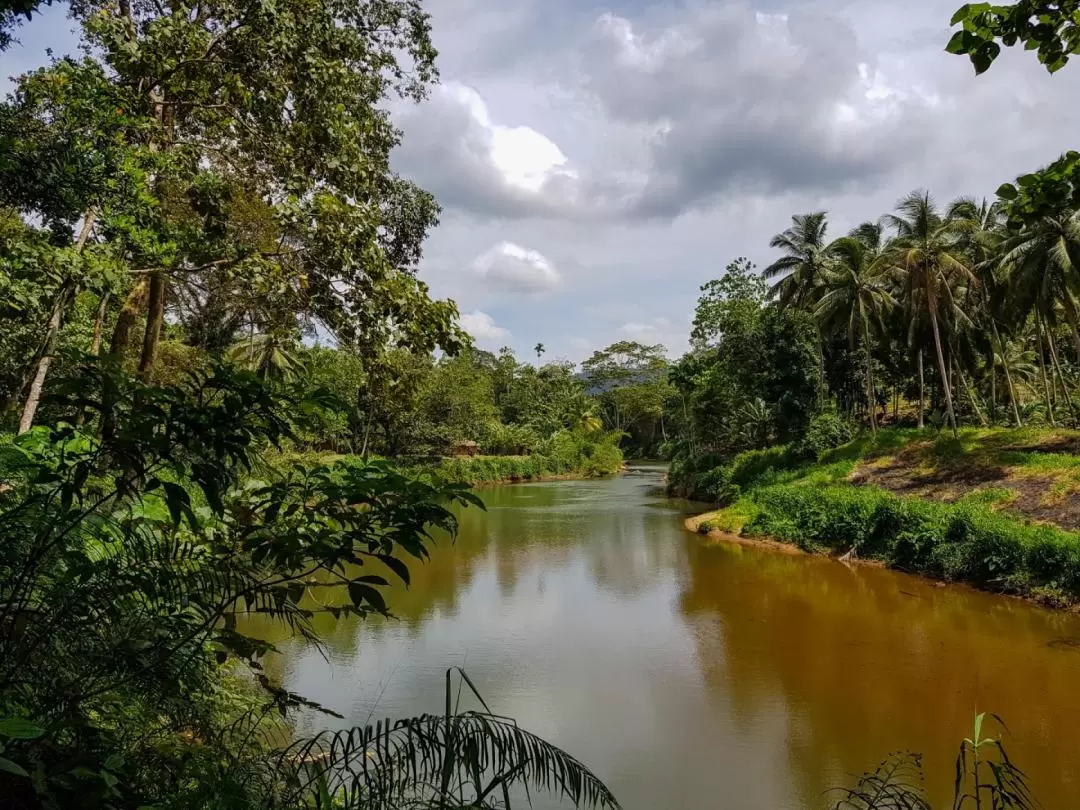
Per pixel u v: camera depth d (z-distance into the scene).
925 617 13.25
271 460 8.73
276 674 9.73
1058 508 17.27
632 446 77.50
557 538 22.78
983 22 2.57
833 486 24.50
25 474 3.22
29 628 2.66
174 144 8.61
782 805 6.69
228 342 11.45
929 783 7.00
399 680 9.68
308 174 8.72
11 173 5.12
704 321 40.59
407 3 9.91
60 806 1.93
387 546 2.57
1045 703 9.04
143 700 3.10
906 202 26.17
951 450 24.22
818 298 31.98
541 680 9.90
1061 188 2.97
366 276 8.22
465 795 6.12
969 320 28.78
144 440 2.23
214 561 3.13
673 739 8.10
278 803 2.88
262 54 7.88
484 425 54.16
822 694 9.46
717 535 22.81
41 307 6.08
